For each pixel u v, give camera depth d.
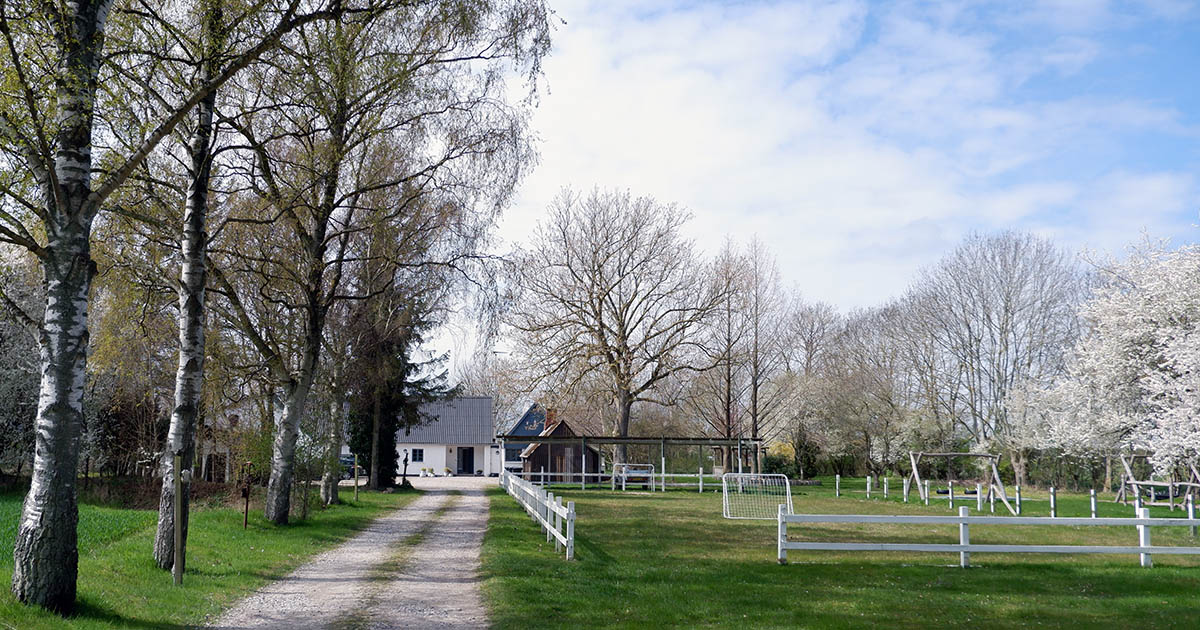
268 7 11.70
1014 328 47.09
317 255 18.61
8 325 26.84
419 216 18.23
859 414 52.81
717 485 45.59
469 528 20.98
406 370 38.28
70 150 9.34
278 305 20.45
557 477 46.72
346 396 29.59
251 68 14.45
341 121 15.78
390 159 17.92
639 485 43.50
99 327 17.50
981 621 10.83
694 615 10.73
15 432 29.16
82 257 9.38
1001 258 47.59
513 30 14.85
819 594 12.55
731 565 15.51
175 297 16.31
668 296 44.28
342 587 12.18
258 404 23.88
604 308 44.22
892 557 17.12
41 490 8.98
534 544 17.41
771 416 54.31
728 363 45.69
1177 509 29.33
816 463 59.38
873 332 60.78
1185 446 24.55
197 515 19.55
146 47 11.34
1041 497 38.09
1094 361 30.73
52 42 8.98
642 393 46.34
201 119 13.24
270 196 15.96
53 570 8.89
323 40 13.00
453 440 68.88
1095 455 36.97
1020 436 43.28
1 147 8.96
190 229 13.23
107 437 30.41
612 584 12.84
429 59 15.38
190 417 12.91
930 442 50.53
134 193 14.05
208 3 11.28
